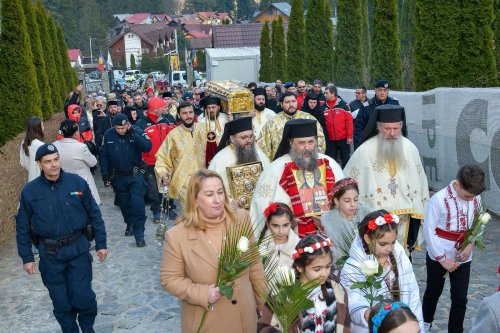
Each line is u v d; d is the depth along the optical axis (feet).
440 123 29.94
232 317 10.70
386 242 11.46
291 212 13.30
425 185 18.01
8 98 43.60
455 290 14.97
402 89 43.68
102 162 26.53
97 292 21.07
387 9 42.78
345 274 11.84
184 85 150.71
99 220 16.43
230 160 18.37
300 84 46.16
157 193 29.99
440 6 31.17
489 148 26.03
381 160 17.56
